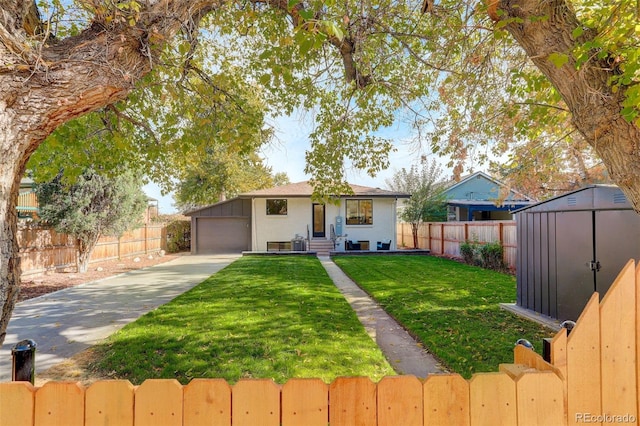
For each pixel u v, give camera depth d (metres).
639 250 4.33
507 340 4.81
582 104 2.31
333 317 5.94
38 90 2.02
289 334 5.00
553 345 1.37
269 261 14.50
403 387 1.32
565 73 2.37
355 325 5.51
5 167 1.95
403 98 5.00
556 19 2.36
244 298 7.37
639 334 1.37
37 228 10.98
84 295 8.23
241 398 1.31
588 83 2.27
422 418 1.31
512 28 2.60
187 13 2.91
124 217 12.10
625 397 1.34
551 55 2.21
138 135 5.21
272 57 4.00
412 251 18.11
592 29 2.31
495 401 1.32
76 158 4.57
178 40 3.99
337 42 3.94
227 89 4.71
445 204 20.28
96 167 5.58
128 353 4.37
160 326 5.46
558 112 4.51
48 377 3.81
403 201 21.12
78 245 12.15
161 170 6.50
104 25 2.36
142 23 2.52
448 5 3.69
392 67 4.83
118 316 6.32
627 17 2.23
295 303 6.91
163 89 4.76
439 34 3.98
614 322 1.37
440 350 4.49
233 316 5.96
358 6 3.55
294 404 1.30
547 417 1.32
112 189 11.57
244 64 5.49
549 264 5.76
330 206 19.52
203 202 26.94
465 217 24.41
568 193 5.38
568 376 1.34
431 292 8.08
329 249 18.66
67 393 1.30
